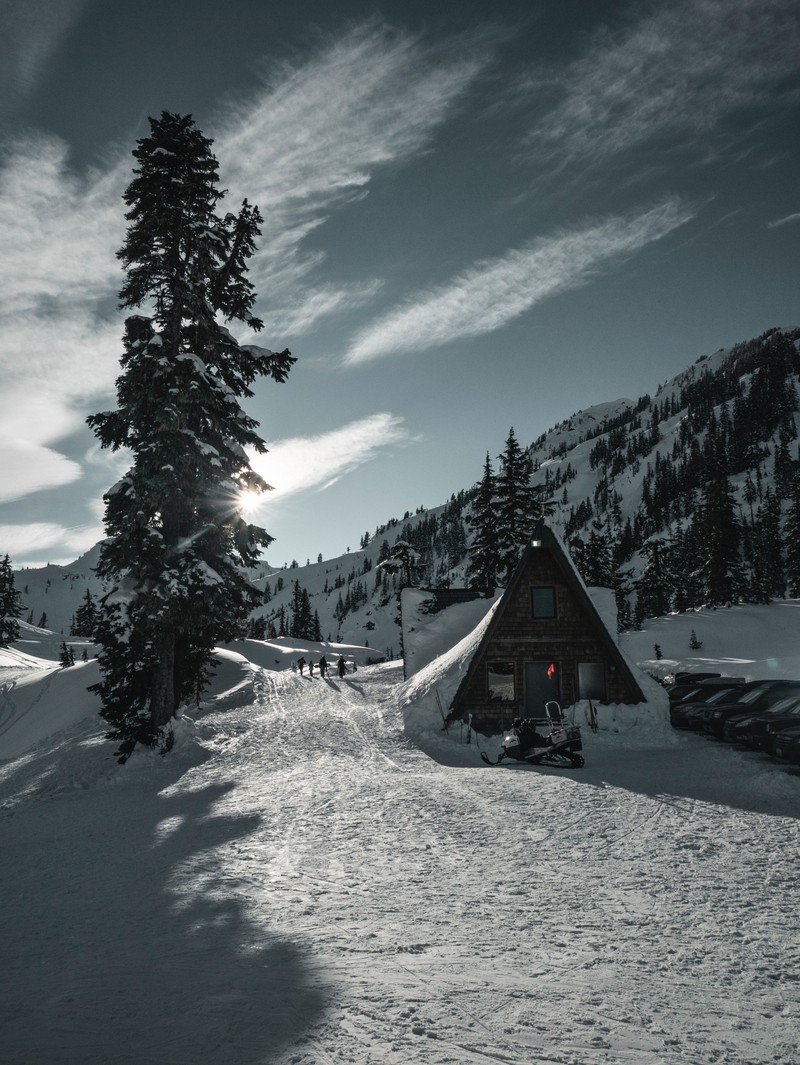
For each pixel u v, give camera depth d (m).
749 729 18.06
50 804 17.88
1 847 12.28
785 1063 3.86
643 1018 4.43
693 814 10.73
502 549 48.22
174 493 23.34
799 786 12.50
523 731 18.06
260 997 4.88
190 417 24.00
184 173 24.95
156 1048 4.15
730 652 63.69
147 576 22.83
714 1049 4.02
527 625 24.72
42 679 51.94
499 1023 4.37
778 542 118.12
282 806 12.99
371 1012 4.56
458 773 16.28
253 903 7.30
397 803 12.52
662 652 66.81
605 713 23.20
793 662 49.62
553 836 9.74
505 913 6.67
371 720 27.50
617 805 11.58
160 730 23.16
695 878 7.61
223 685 45.47
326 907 7.04
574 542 76.69
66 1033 4.43
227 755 21.69
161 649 22.92
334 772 17.14
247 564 25.38
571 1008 4.59
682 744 20.73
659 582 91.69
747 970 5.21
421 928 6.29
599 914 6.57
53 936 6.73
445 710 24.23
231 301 26.30
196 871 8.82
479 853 9.01
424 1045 4.08
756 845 8.86
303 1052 4.02
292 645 113.94
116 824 13.38
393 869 8.41
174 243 24.41
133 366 23.52
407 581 71.50
